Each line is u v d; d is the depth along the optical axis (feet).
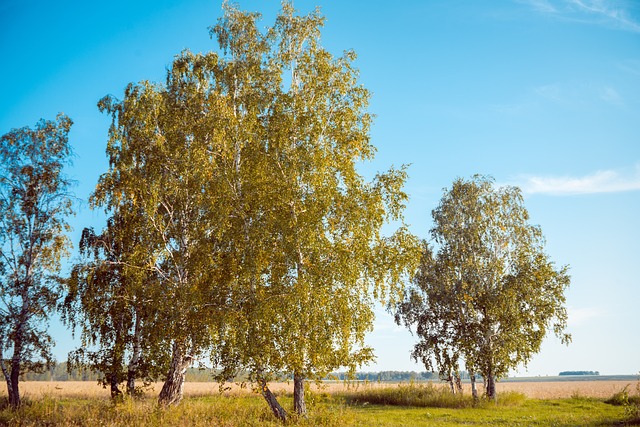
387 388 127.65
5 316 93.97
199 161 76.69
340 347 65.16
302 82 75.92
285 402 103.76
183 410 68.74
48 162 103.30
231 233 70.49
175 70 91.30
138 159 84.94
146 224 83.92
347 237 69.51
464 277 121.60
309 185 70.13
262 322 64.90
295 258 67.92
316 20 77.15
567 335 113.91
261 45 82.48
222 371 68.28
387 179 71.00
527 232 122.83
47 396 83.66
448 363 119.44
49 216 101.19
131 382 91.97
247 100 79.00
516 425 73.46
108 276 91.61
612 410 96.68
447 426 71.05
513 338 111.96
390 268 68.80
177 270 82.43
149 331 76.79
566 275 116.67
